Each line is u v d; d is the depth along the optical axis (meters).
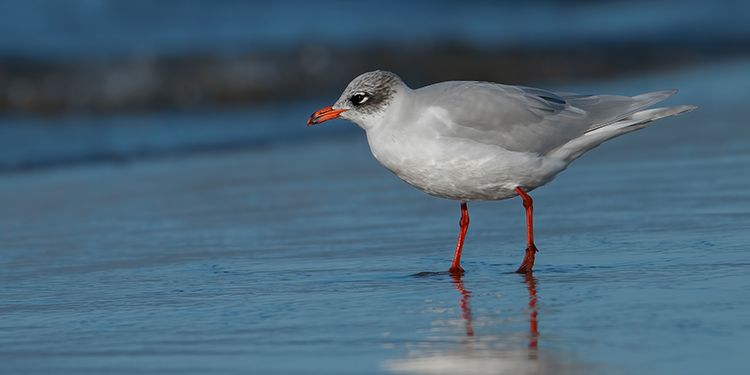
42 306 9.96
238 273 11.12
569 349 7.89
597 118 11.03
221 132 23.41
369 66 30.00
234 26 33.12
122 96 27.05
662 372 7.28
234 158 20.09
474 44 32.44
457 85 11.03
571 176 15.77
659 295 9.32
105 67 28.09
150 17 32.97
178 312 9.55
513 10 39.94
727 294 9.27
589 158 17.25
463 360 7.77
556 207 13.72
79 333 8.89
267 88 28.05
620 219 12.80
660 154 17.23
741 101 22.70
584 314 8.82
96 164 20.05
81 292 10.53
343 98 11.01
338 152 20.36
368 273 10.92
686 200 13.66
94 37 30.55
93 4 33.06
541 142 10.84
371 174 17.66
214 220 14.27
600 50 32.59
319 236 12.92
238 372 7.71
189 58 28.95
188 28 32.38
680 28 36.06
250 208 15.02
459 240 11.00
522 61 31.25
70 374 7.77
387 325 8.81
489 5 39.97
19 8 32.12
